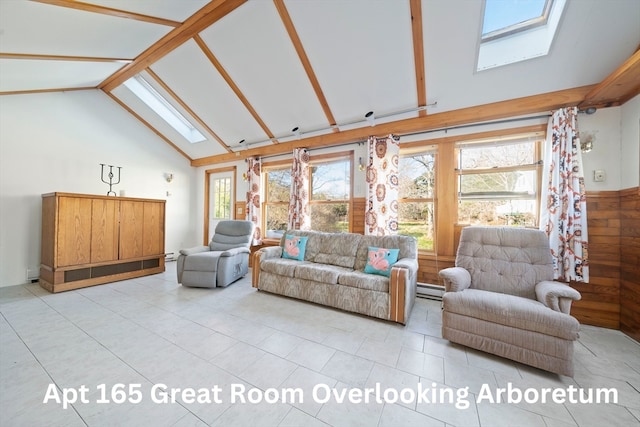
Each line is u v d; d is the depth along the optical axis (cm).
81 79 375
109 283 372
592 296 253
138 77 417
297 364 181
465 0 210
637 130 226
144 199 416
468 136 316
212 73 344
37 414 133
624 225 238
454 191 324
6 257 350
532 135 289
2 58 250
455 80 275
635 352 202
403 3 223
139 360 183
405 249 299
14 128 357
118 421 130
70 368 172
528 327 177
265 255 349
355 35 257
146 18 247
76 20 217
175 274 429
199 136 508
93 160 434
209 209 582
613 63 228
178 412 137
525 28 241
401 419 134
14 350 192
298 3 240
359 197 387
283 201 483
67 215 333
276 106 374
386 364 183
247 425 129
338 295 278
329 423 131
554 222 258
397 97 313
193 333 224
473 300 199
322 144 407
